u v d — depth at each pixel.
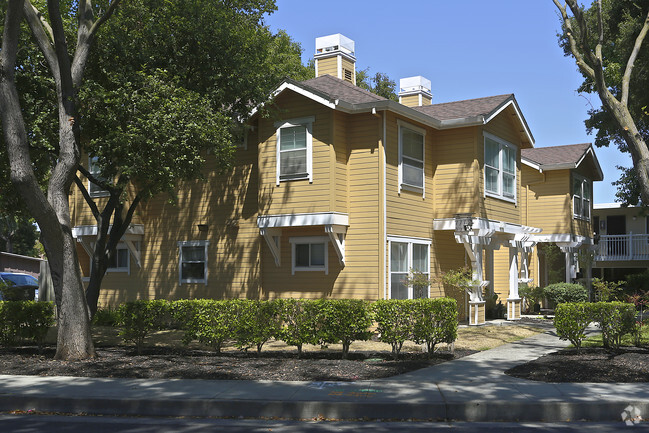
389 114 16.91
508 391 9.15
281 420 8.30
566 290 23.23
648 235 31.94
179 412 8.64
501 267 24.22
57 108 14.53
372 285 16.31
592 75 13.12
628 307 13.72
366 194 16.66
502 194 20.05
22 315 13.78
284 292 17.73
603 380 10.05
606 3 21.12
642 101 19.98
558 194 25.91
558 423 8.08
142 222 20.92
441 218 18.80
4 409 9.04
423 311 12.29
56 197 12.46
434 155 19.12
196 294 19.58
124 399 8.79
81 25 13.01
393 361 12.12
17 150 11.36
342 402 8.43
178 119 13.62
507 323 19.72
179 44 15.59
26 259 38.09
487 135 19.16
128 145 12.97
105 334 17.75
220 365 11.52
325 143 16.55
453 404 8.34
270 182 17.33
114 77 14.42
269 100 16.41
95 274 15.22
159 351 14.13
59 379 10.40
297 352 13.52
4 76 11.40
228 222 19.08
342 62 21.17
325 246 17.08
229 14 16.34
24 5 12.57
